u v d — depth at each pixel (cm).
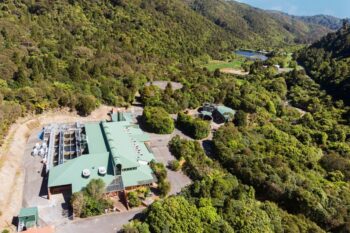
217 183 5866
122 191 5950
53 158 6838
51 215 5319
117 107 10244
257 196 6400
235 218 5181
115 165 6062
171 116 9938
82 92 9838
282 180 6488
